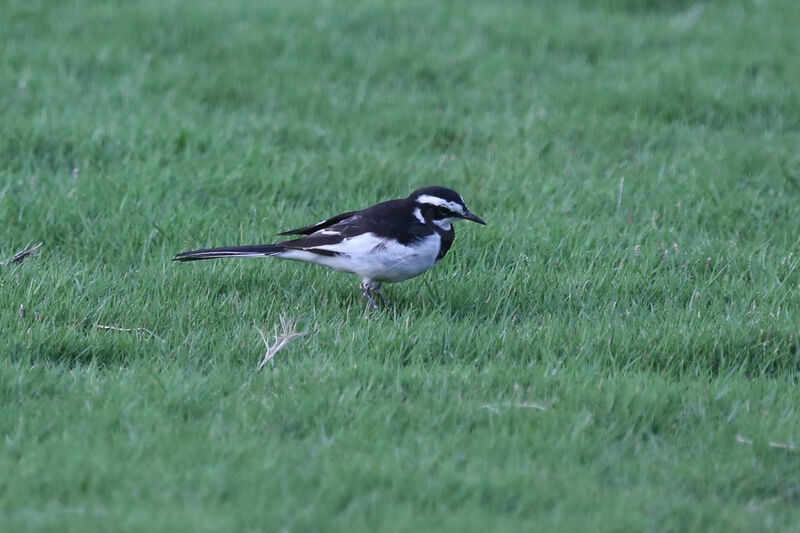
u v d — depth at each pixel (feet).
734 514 26.50
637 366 35.83
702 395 33.12
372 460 27.99
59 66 67.62
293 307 39.19
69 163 53.67
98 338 35.58
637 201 51.29
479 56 74.13
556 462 28.73
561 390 33.01
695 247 45.91
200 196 50.34
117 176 51.01
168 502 25.67
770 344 37.17
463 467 28.37
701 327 37.65
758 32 81.05
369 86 69.46
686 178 54.34
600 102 65.72
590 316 39.32
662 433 31.19
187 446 28.37
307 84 68.03
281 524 25.00
